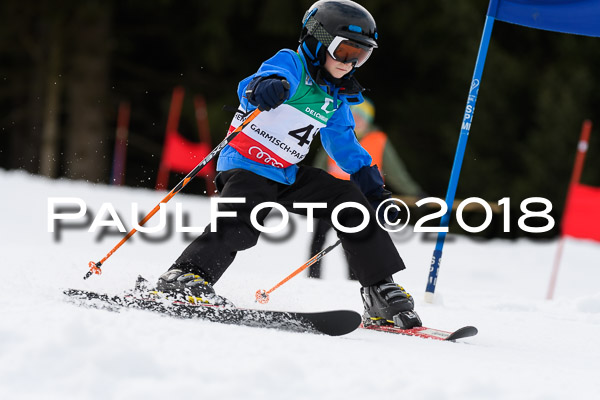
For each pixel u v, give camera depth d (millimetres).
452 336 8672
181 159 31781
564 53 43469
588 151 41812
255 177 9289
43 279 10359
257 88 8414
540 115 42188
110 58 44500
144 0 39969
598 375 6988
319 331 8047
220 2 38906
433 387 5508
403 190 17391
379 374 5965
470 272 21500
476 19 41531
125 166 48500
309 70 9180
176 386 5180
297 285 13234
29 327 6293
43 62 43000
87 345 5719
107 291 9461
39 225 21531
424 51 41375
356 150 10039
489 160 42938
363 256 9398
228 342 6555
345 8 9062
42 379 5258
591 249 27734
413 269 21203
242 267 17766
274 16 37312
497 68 42594
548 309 13172
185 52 42281
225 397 5145
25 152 48062
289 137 9258
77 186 28484
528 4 13227
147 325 6832
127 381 5320
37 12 40156
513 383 6117
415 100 43500
